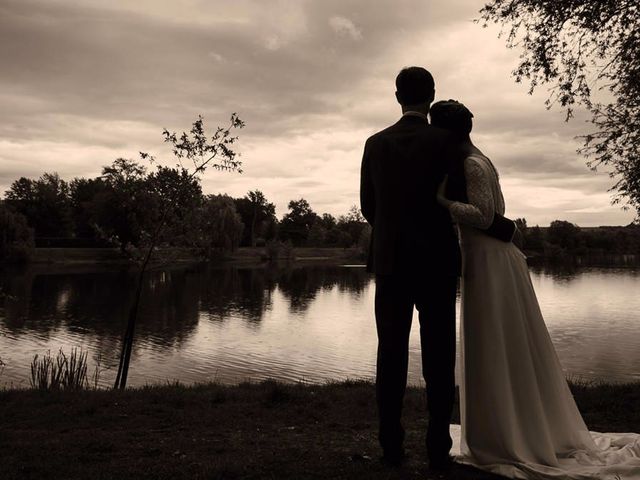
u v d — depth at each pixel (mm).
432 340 3277
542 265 118812
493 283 3420
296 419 5016
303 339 28891
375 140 3432
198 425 4762
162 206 12766
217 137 12430
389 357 3314
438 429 3275
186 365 21594
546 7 9039
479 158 3346
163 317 36625
